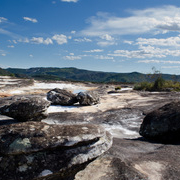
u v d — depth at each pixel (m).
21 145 2.76
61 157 2.88
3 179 2.58
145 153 4.87
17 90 23.11
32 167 2.71
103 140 3.36
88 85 38.69
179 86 24.36
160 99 14.78
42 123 3.42
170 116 6.64
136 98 16.20
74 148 3.01
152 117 7.11
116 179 3.29
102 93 21.34
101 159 4.02
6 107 6.61
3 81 33.97
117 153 4.51
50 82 39.97
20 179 2.60
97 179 3.31
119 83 47.75
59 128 3.24
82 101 13.80
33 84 31.52
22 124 3.24
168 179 3.48
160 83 24.94
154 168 3.90
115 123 9.75
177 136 6.46
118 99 16.23
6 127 3.12
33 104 6.59
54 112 11.64
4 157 2.73
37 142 2.80
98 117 10.70
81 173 3.50
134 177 3.32
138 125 9.37
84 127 3.42
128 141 6.21
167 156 4.59
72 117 10.60
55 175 2.80
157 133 6.70
